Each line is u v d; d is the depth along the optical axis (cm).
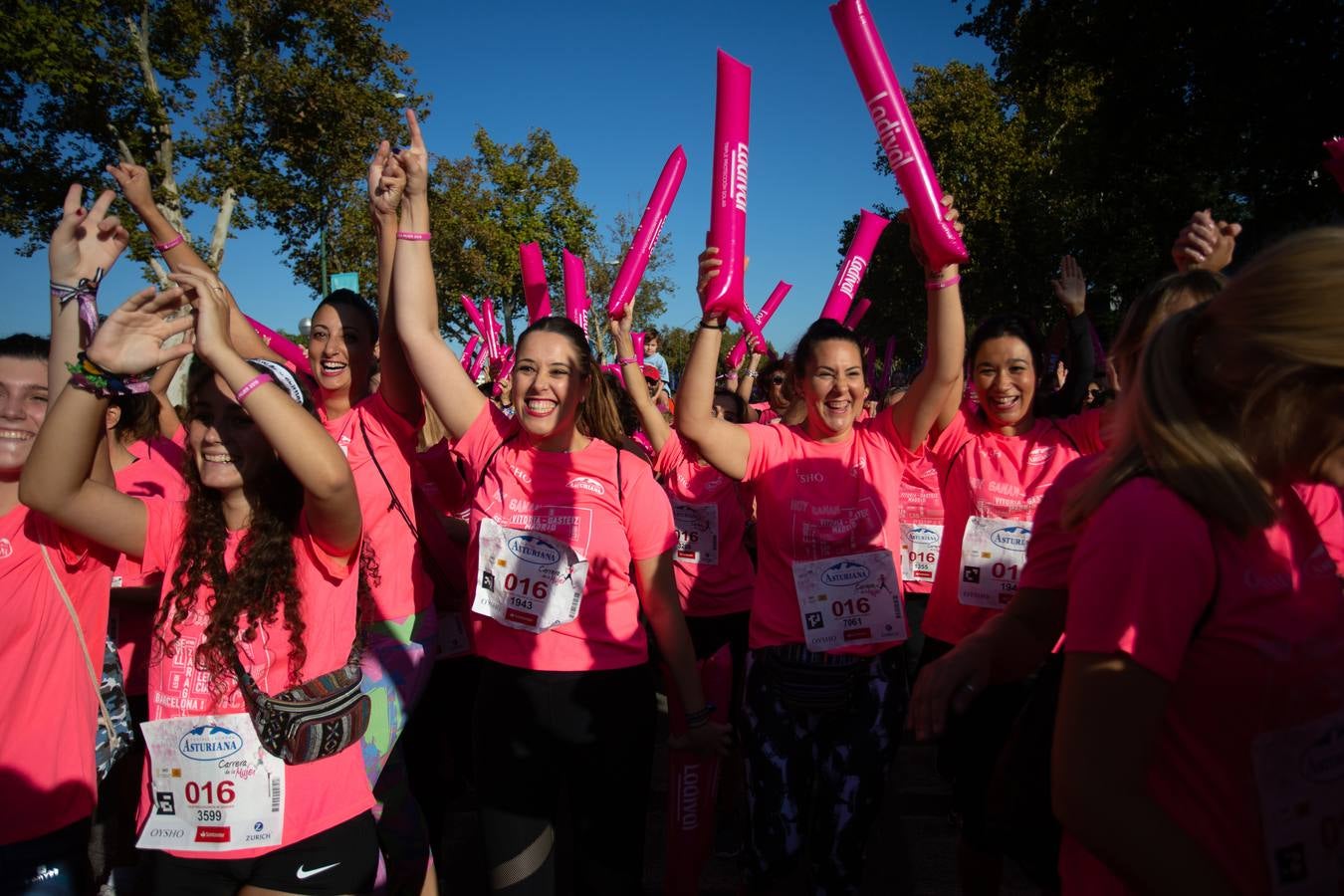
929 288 279
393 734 290
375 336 338
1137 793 112
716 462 303
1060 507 169
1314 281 111
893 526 301
